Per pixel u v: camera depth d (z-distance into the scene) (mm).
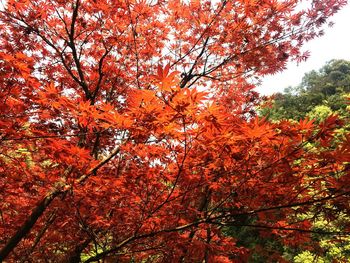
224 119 2141
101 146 4836
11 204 3652
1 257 2918
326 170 2406
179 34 5039
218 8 4512
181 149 2447
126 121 2021
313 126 2205
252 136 2166
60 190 2934
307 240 3082
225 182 2750
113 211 3188
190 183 2826
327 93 25094
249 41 4621
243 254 3389
